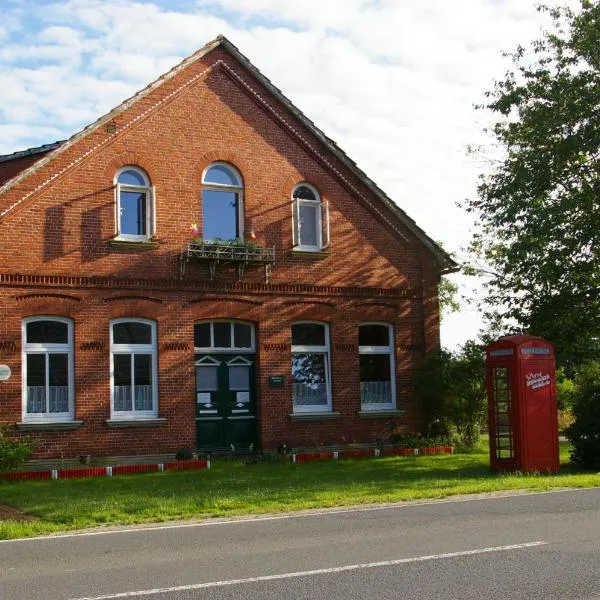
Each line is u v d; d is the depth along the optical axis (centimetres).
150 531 1131
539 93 2238
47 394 1970
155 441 2067
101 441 2006
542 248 2159
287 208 2317
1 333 1917
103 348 2028
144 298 2092
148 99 2152
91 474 1842
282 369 2258
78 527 1177
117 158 2094
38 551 992
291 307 2291
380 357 2436
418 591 743
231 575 824
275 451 2216
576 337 2186
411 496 1404
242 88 2291
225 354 2212
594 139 2097
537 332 2184
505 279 2328
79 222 2030
